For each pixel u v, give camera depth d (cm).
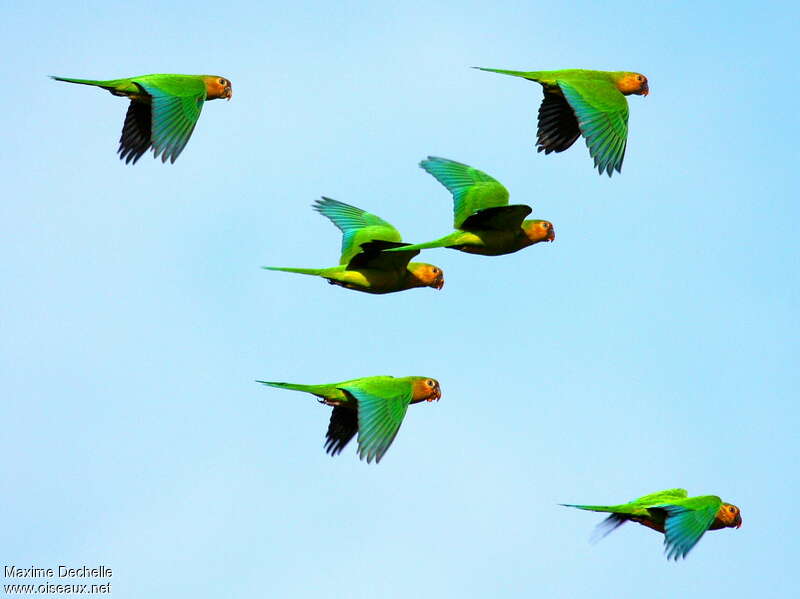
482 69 2769
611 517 2417
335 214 3022
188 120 2641
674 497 2405
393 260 2803
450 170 2877
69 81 2644
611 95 2666
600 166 2620
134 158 2720
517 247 2788
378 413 2491
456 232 2777
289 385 2605
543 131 2783
